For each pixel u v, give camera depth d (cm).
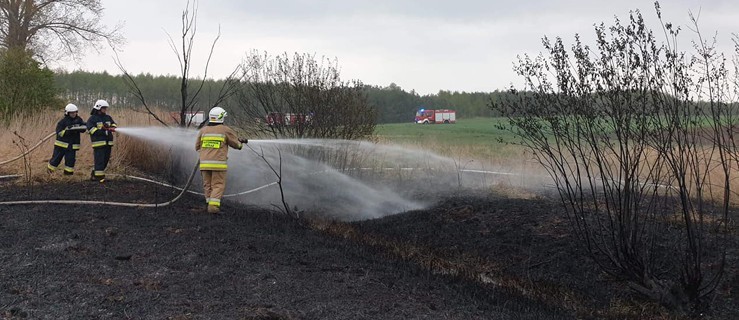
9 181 988
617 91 527
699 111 519
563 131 560
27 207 775
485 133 3212
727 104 513
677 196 836
